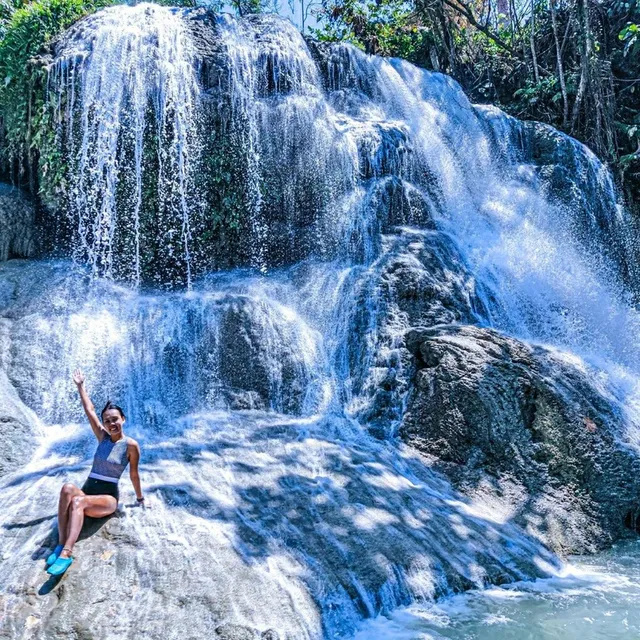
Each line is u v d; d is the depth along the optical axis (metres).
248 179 11.55
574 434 7.78
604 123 17.30
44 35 11.25
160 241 10.84
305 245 11.29
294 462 6.89
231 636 4.29
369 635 4.72
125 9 11.61
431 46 20.19
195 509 5.62
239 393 8.45
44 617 4.25
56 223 10.70
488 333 8.75
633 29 16.14
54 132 10.60
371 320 9.40
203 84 11.66
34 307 8.95
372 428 8.23
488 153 15.20
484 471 7.47
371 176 12.04
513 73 20.09
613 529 7.29
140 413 7.88
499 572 5.82
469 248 11.77
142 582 4.62
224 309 8.94
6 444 6.75
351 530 5.80
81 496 4.99
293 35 13.55
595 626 4.92
